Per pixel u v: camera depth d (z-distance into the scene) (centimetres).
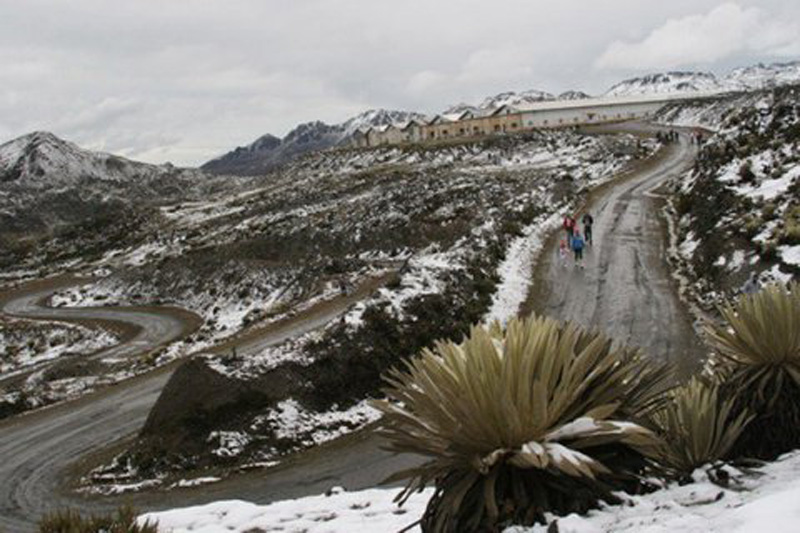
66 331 5078
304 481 1233
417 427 340
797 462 347
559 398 317
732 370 420
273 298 4831
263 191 11206
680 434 363
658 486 344
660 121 10825
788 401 390
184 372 1558
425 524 341
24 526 1215
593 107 13000
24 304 6612
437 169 8400
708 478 345
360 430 1493
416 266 2133
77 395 2377
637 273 2166
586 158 6794
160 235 8950
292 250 5628
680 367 1355
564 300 1989
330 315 3011
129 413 1978
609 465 331
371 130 15238
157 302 5766
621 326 1681
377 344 1719
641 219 3033
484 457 319
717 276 1803
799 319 388
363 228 5469
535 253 2617
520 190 5253
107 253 8838
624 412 340
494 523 307
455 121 13675
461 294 2017
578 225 3088
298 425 1481
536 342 329
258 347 2608
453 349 340
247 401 1498
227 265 5641
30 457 1673
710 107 9781
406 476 332
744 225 1894
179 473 1380
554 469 308
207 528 606
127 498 1292
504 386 313
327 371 1620
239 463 1377
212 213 9744
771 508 261
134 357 3553
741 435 391
